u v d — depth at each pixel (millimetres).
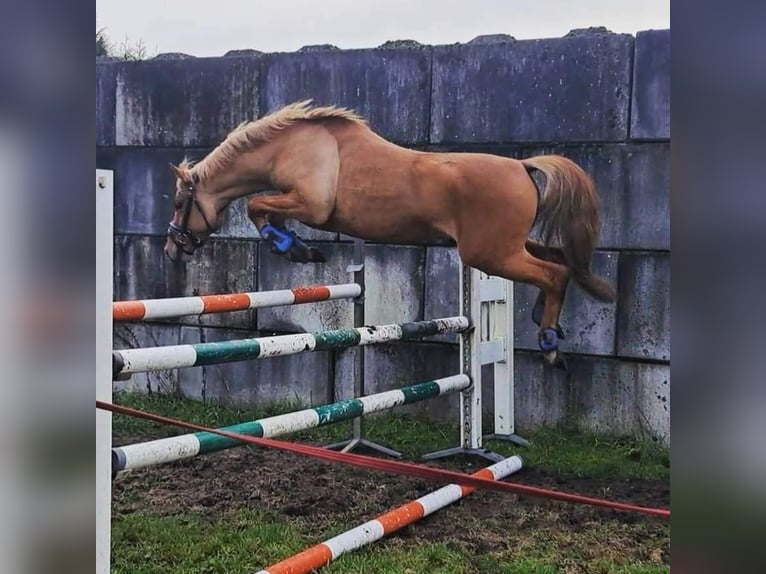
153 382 5570
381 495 3811
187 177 5281
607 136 4586
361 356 4707
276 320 5289
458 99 4812
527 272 4691
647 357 4566
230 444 3064
